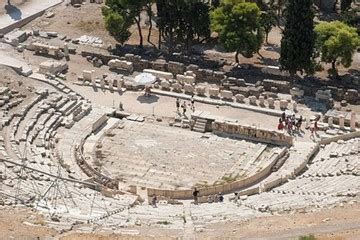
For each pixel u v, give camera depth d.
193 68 112.62
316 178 83.19
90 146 92.94
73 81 109.81
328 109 102.38
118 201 75.38
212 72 111.38
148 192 81.56
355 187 74.44
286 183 84.31
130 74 113.19
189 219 66.38
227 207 73.00
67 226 61.81
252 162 89.75
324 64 117.88
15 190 72.50
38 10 135.75
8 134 91.69
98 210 69.75
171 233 60.94
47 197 71.75
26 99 101.31
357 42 109.50
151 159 90.25
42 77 109.00
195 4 117.69
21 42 122.50
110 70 114.06
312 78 112.50
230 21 112.94
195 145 94.00
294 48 106.31
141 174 86.81
